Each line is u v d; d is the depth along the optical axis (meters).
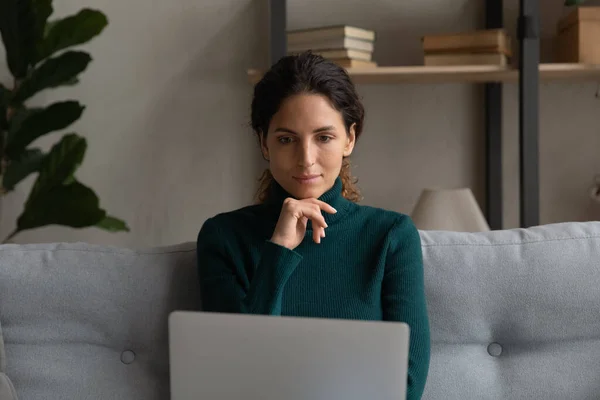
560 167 2.80
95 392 1.33
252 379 0.89
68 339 1.37
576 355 1.38
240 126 2.87
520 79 2.36
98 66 2.88
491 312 1.39
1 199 2.93
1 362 1.35
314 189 1.32
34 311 1.37
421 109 2.82
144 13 2.85
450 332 1.39
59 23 2.48
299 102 1.29
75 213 2.44
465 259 1.41
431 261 1.41
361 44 2.49
